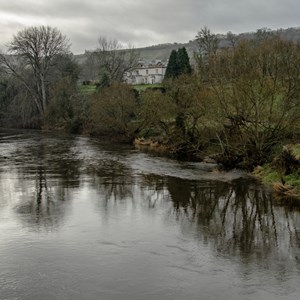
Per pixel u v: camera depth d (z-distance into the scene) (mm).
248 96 32094
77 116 77188
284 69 32375
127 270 13711
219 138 34250
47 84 90000
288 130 32125
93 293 12141
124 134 58312
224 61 36188
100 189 26062
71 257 14789
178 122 44031
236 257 14883
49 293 12117
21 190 25750
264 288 12492
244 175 30828
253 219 19672
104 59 104750
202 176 30547
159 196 24172
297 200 23297
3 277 13141
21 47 84438
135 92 65062
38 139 62656
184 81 46062
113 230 17844
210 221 19344
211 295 12047
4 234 17234
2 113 91438
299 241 16672
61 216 19922
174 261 14477
